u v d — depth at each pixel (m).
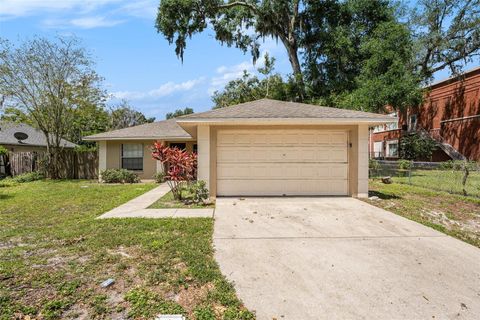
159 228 5.88
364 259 4.36
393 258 4.40
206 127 9.39
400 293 3.38
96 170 17.77
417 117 24.62
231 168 9.70
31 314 2.92
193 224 6.17
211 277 3.71
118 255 4.43
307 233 5.62
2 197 10.14
